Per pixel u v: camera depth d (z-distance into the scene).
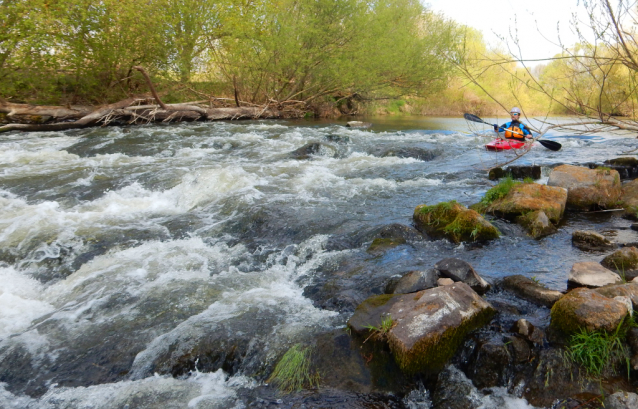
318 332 3.22
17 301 4.00
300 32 17.92
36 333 3.47
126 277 4.30
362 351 2.94
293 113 20.48
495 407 2.57
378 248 4.59
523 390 2.66
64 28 13.41
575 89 4.22
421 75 20.36
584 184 5.69
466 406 2.58
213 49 17.03
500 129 10.40
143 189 7.18
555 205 5.19
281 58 18.27
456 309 2.96
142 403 2.72
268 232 5.34
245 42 16.67
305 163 9.07
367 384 2.74
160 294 3.93
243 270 4.46
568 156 9.27
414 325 2.85
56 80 14.40
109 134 12.21
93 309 3.77
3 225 5.62
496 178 7.36
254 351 3.09
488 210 5.44
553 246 4.51
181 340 3.21
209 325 3.38
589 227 5.03
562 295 3.30
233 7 16.09
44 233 5.38
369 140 12.38
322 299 3.74
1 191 7.04
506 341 2.88
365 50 18.58
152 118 15.14
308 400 2.67
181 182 7.34
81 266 4.65
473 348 2.87
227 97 19.59
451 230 4.77
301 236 5.14
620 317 2.75
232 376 2.99
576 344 2.73
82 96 15.83
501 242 4.66
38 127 12.50
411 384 2.73
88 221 5.80
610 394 2.47
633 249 3.88
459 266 3.62
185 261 4.65
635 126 3.96
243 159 9.41
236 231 5.48
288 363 2.91
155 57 16.05
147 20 14.51
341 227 5.33
